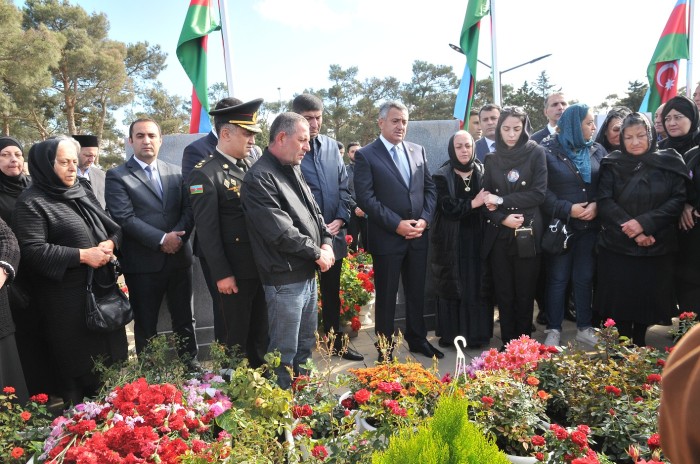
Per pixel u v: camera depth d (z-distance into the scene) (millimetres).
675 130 4281
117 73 31984
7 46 24219
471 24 6617
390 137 4070
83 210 3328
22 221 3064
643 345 4066
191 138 4758
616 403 2447
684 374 692
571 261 4312
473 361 3035
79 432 2318
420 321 4305
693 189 3742
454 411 1396
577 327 4453
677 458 693
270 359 2547
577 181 4113
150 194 3867
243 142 3281
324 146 4137
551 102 5195
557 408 2734
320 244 3287
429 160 5121
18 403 2877
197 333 4504
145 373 3045
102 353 3342
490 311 4453
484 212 4113
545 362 2908
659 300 3857
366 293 4996
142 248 3781
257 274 3312
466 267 4324
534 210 4027
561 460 2094
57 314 3172
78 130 35469
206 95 5684
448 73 42812
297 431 2215
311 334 3332
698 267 3789
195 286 4496
